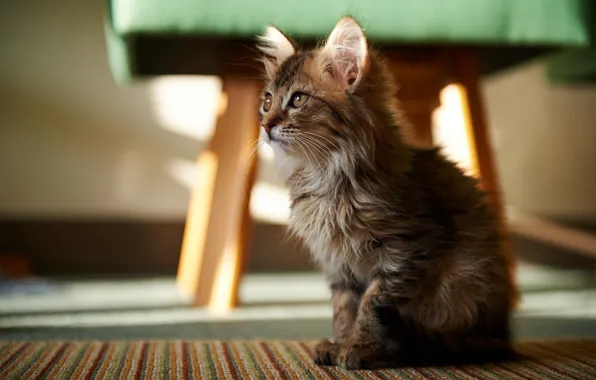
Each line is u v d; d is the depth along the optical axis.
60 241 1.41
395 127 0.68
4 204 1.39
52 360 0.60
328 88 0.68
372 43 0.75
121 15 0.81
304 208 0.68
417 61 0.92
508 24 0.85
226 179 0.93
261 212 1.44
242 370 0.58
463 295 0.65
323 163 0.67
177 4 0.81
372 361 0.61
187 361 0.60
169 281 1.27
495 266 0.67
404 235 0.63
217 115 1.00
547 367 0.60
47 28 1.40
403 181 0.65
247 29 0.82
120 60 0.92
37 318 0.83
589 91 1.53
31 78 1.39
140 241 1.43
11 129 1.39
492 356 0.63
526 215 1.34
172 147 1.44
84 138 1.41
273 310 0.92
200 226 1.04
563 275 1.39
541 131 1.53
